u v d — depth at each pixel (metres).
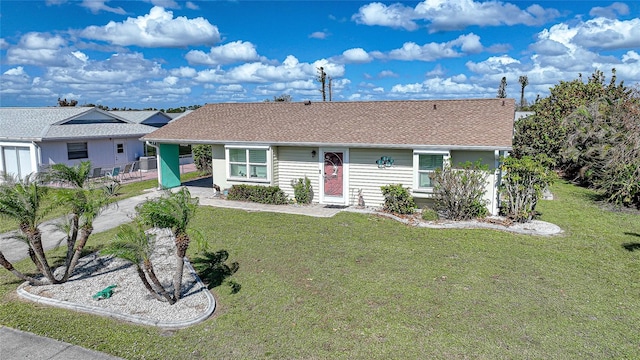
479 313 7.21
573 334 6.53
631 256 10.12
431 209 14.05
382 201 15.38
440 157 14.03
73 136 23.69
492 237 11.54
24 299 8.12
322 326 6.88
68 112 26.28
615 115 19.72
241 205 15.96
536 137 22.34
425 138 14.24
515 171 13.15
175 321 7.09
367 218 13.65
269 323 7.02
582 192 18.97
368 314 7.23
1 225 13.91
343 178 15.82
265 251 10.59
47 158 22.77
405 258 9.96
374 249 10.64
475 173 13.23
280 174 16.80
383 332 6.64
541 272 9.06
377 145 14.59
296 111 19.16
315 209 15.16
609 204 16.11
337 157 15.82
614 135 18.25
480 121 14.91
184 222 7.62
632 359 5.86
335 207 15.51
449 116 15.80
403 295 7.95
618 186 16.38
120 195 18.77
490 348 6.16
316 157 16.11
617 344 6.24
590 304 7.55
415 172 14.25
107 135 25.80
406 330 6.69
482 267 9.34
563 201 16.89
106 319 7.30
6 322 7.18
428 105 17.33
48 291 8.40
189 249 10.97
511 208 13.36
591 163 19.75
